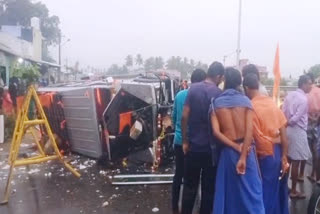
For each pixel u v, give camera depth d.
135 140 7.71
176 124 5.49
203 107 4.62
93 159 8.59
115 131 7.64
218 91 4.69
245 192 4.12
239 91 4.40
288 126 5.89
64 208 5.63
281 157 4.67
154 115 7.66
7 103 12.40
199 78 5.26
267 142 4.50
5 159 8.79
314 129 6.93
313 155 6.95
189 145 4.74
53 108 8.94
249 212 4.07
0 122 10.91
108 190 6.48
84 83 10.62
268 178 4.56
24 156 8.72
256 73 5.08
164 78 8.33
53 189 6.52
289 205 5.77
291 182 6.44
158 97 7.75
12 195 6.21
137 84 7.67
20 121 6.50
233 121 4.23
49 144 8.71
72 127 8.88
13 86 12.90
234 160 4.17
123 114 7.52
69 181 6.99
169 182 6.82
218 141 4.34
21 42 25.30
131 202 5.90
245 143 4.12
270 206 4.59
